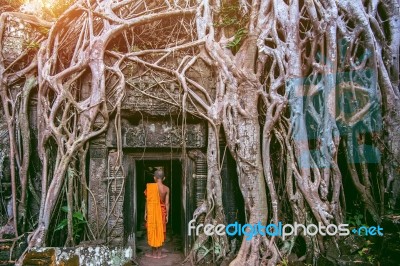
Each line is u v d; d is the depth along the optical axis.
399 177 4.45
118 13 4.88
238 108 4.52
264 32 4.62
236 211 4.75
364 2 4.71
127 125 4.68
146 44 4.97
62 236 4.43
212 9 4.94
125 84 4.59
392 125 4.51
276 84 4.48
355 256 4.02
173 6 4.99
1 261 4.11
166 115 4.68
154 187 4.90
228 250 4.52
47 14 5.20
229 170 4.77
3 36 4.64
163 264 4.66
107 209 4.51
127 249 3.89
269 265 4.13
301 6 4.74
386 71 4.55
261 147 4.57
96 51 4.49
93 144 4.52
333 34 4.40
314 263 4.16
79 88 4.64
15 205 4.43
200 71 4.79
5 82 4.57
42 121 4.50
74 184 4.41
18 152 4.58
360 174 4.63
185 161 4.78
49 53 4.69
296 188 4.35
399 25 4.70
